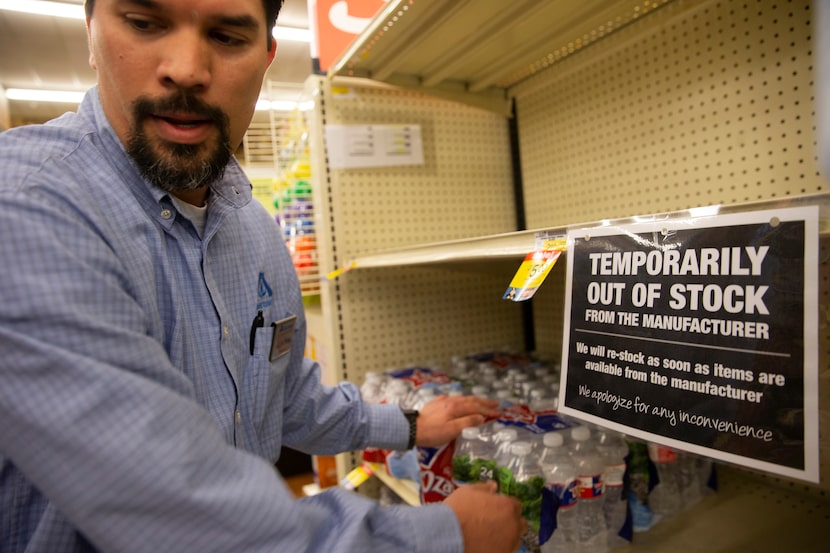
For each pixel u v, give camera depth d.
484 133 1.91
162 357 0.61
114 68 0.71
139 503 0.49
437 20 1.28
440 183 1.82
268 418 1.03
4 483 0.66
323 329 1.89
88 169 0.75
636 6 1.31
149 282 0.75
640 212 1.43
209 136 0.77
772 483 1.20
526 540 0.94
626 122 1.46
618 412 0.69
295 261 1.90
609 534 1.01
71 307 0.54
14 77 5.75
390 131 1.73
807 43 1.04
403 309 1.79
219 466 0.54
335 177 1.67
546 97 1.75
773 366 0.54
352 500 0.62
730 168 1.20
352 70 1.64
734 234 0.57
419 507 0.68
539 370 1.51
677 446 0.62
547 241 0.81
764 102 1.12
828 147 0.50
